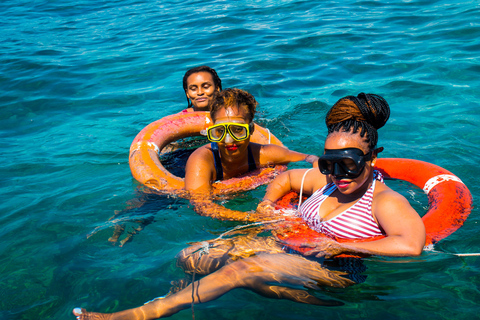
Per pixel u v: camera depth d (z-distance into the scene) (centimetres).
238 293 212
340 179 237
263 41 823
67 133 503
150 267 240
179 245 263
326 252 237
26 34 1021
